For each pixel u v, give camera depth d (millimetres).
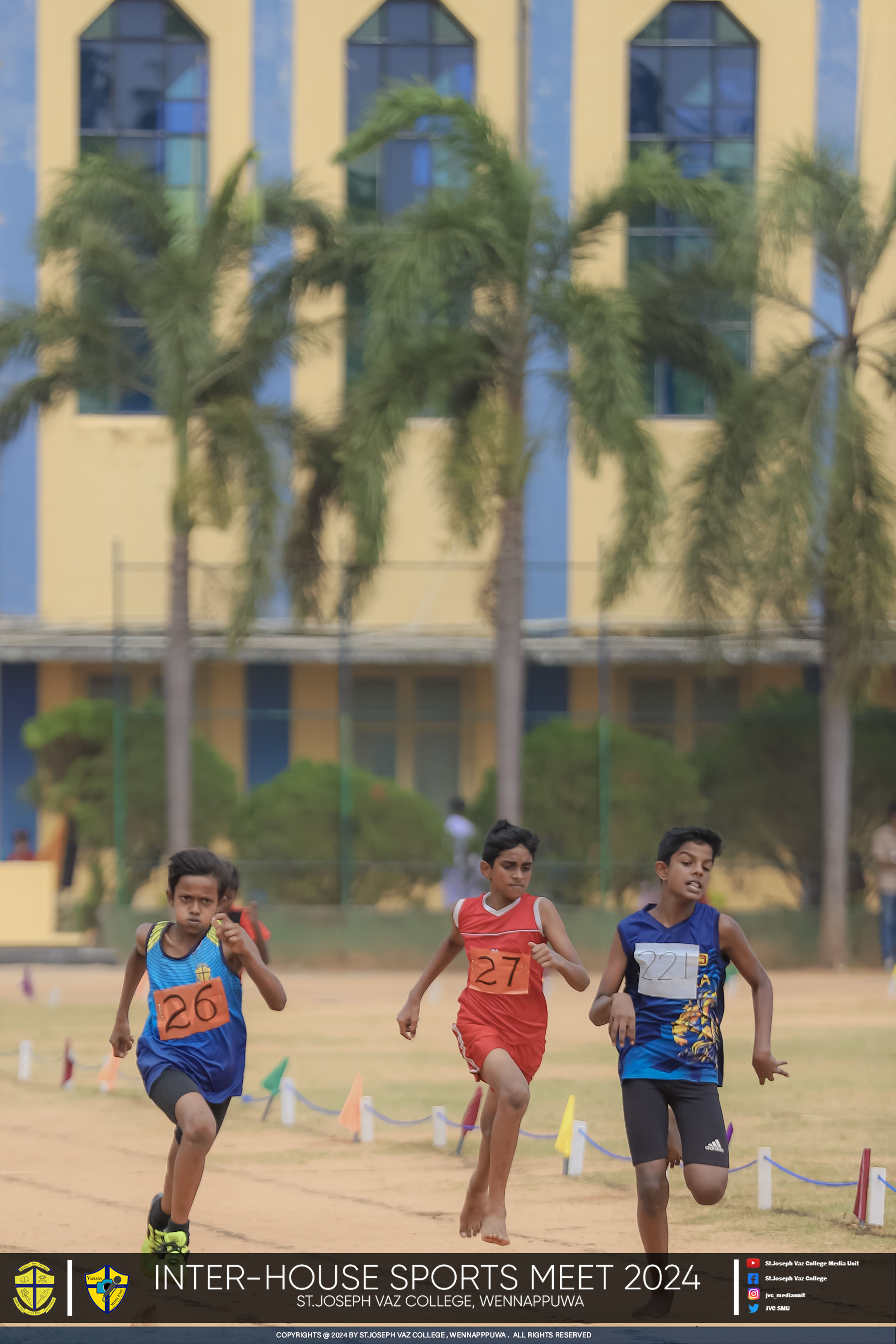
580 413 85125
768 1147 38062
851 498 86188
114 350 93688
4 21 115125
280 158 115562
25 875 99000
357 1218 31219
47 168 114750
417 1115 44250
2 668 113812
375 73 116500
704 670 97250
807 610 87125
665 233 112062
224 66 115562
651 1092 24641
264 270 98000
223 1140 40781
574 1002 75625
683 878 24781
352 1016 69812
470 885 96250
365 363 89500
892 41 115625
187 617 93375
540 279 89688
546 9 115750
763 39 115500
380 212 115625
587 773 96188
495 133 89000
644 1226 24469
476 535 87312
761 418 87062
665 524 85375
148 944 25406
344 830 96625
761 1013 24766
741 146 116062
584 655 108500
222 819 97750
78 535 114250
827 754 92938
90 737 103188
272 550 89250
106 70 115562
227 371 94000
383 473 85312
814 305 108625
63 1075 50719
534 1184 34875
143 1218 31328
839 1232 30328
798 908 95000
